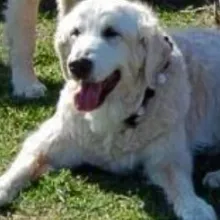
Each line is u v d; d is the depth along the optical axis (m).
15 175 8.55
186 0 13.88
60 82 11.06
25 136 9.66
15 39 10.73
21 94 10.65
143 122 8.57
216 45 9.81
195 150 9.39
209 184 8.64
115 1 8.57
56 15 13.18
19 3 10.60
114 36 8.27
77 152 8.92
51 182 8.61
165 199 8.36
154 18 8.61
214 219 7.94
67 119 8.77
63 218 8.13
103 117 8.54
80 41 8.30
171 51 8.60
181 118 8.75
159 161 8.60
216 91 9.53
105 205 8.32
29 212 8.23
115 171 8.88
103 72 8.13
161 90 8.58
